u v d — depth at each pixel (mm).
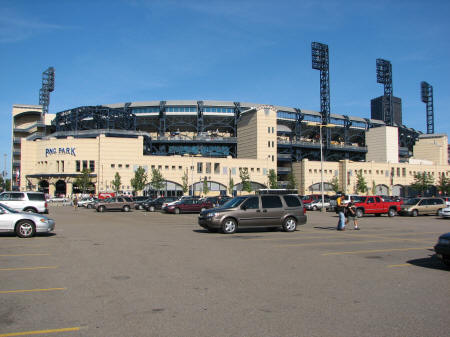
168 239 16453
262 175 104562
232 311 6316
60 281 8422
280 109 123375
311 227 23062
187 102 120312
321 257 11688
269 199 19594
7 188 127125
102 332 5363
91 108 103938
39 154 96625
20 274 9148
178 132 119375
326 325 5645
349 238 16938
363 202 34219
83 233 19109
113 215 37875
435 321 5809
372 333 5312
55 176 93438
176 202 41312
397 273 9391
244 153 113250
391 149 130000
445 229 21953
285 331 5402
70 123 110875
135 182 89875
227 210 18828
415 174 113938
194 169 99625
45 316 6043
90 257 11625
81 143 93438
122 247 13867
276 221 19500
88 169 86875
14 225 16656
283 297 7180
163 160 97312
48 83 134750
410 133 150875
